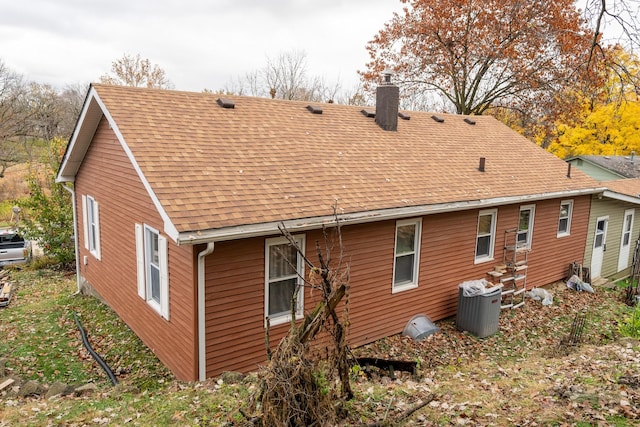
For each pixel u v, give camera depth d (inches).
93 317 448.8
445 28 964.6
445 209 401.4
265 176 342.6
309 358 168.9
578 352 339.9
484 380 272.1
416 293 417.4
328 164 395.5
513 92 993.5
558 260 576.4
